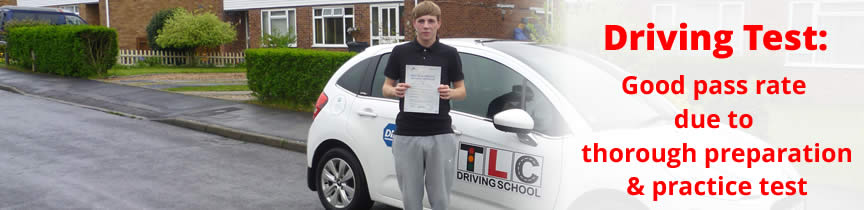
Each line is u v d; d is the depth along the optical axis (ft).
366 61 18.13
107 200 20.33
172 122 37.40
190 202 20.30
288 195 21.47
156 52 85.61
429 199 14.80
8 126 34.32
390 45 17.87
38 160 26.17
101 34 58.59
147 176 23.86
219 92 50.52
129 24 104.37
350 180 18.06
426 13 13.60
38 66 61.26
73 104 44.04
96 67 58.75
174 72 71.82
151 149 29.37
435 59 13.85
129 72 66.95
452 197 15.80
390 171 16.66
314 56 39.50
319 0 89.45
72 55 57.52
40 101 44.98
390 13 83.61
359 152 17.39
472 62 16.03
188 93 48.88
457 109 15.80
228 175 24.41
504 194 14.66
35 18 76.43
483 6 87.15
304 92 40.34
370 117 17.19
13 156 26.81
